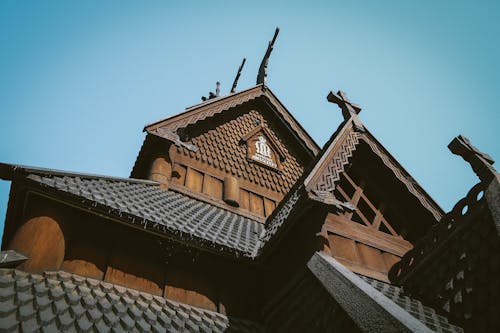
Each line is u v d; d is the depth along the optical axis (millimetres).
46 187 5180
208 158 10633
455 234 5633
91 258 5527
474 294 4945
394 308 4008
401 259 6562
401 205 8141
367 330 4004
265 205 10641
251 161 11469
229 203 9836
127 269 5727
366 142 7969
